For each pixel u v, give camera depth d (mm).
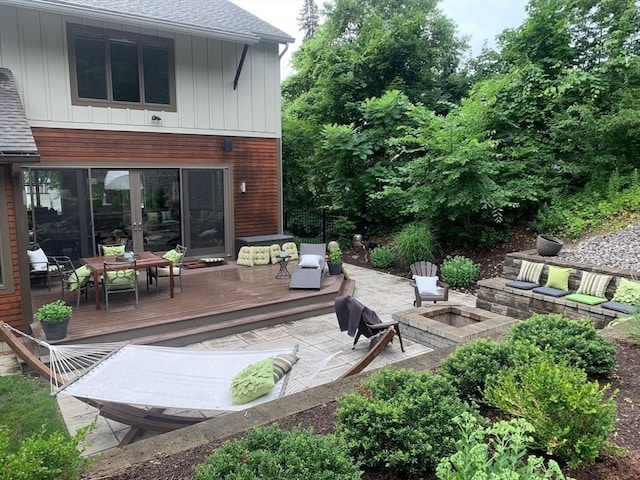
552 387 2336
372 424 2299
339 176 13305
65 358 4516
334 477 1840
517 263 7938
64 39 8234
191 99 9742
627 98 9508
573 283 6953
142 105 9172
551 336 3504
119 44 8812
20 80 7918
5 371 5234
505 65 12523
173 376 4000
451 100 15695
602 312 5922
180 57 9500
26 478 1713
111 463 2348
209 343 6254
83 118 8555
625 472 2186
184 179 9914
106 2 8586
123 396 3568
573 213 9234
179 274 7887
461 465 1756
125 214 9250
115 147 8953
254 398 3486
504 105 10695
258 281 8625
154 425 3629
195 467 2061
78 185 8656
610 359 3350
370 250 12500
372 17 16141
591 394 2242
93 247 8883
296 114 17016
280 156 11227
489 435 2545
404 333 6234
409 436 2232
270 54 10734
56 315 5465
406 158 12664
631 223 8250
